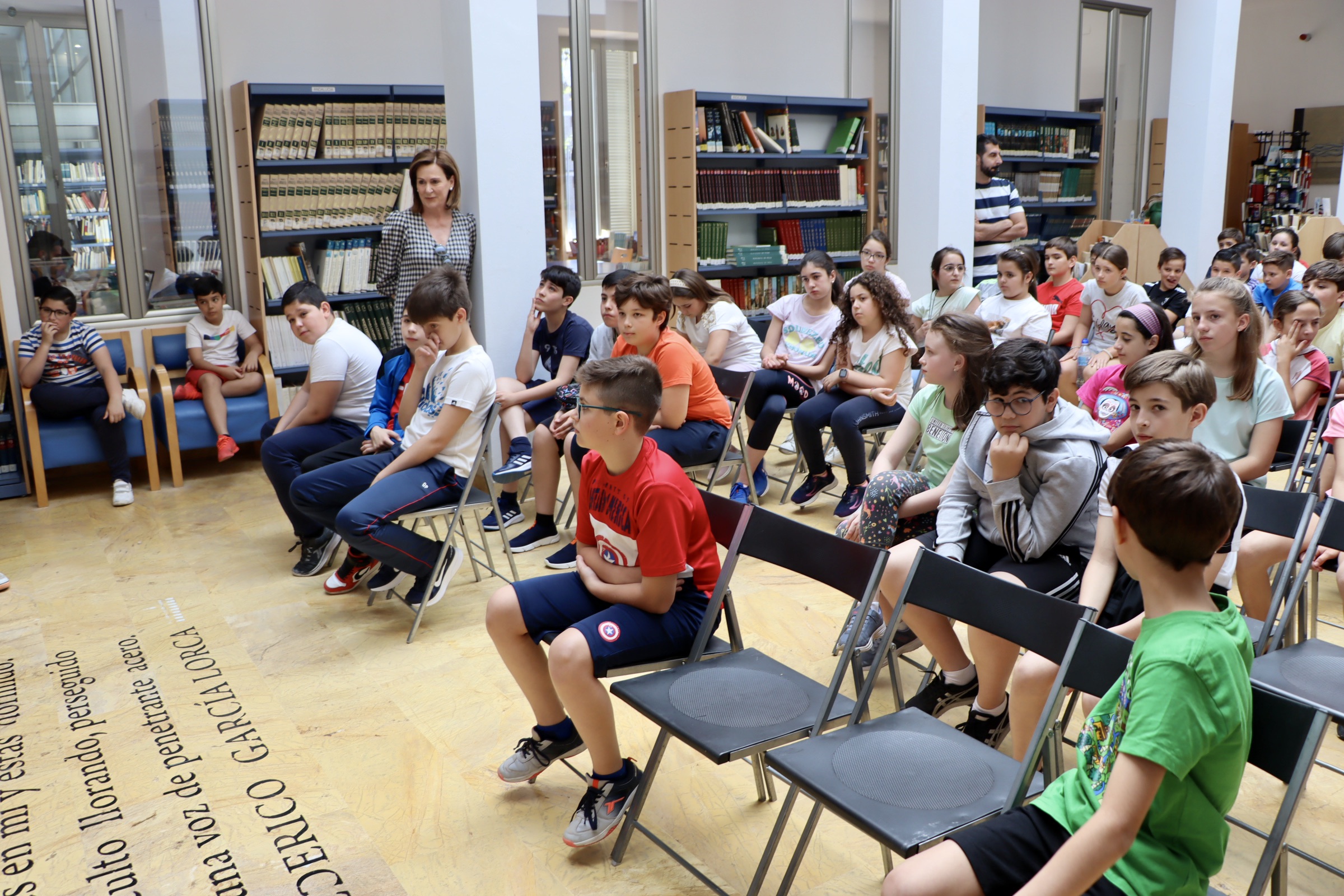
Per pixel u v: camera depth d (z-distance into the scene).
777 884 2.14
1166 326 3.69
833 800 1.69
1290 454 3.62
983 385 2.96
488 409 3.64
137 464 5.86
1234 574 2.75
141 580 4.09
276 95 5.89
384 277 5.14
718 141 7.28
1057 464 2.43
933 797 1.70
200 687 3.15
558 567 4.15
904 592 2.05
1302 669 2.15
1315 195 13.33
